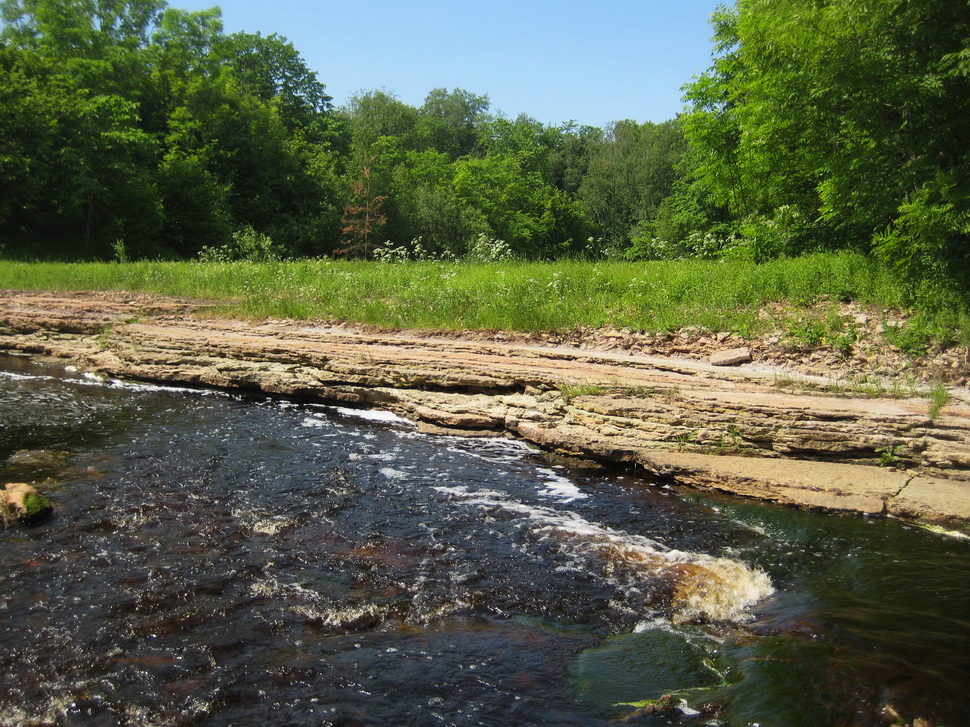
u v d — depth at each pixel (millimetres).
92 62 36250
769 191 16297
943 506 6777
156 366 12922
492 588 5582
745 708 4062
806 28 11195
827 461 7938
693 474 7840
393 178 46219
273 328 13883
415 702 4148
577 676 4441
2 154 27516
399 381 10977
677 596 5496
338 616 5121
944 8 10195
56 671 4426
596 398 9312
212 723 3963
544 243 53500
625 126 70312
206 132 39500
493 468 8516
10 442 9148
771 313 11016
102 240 31531
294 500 7352
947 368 9000
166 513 6926
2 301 17203
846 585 5629
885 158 11586
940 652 4602
